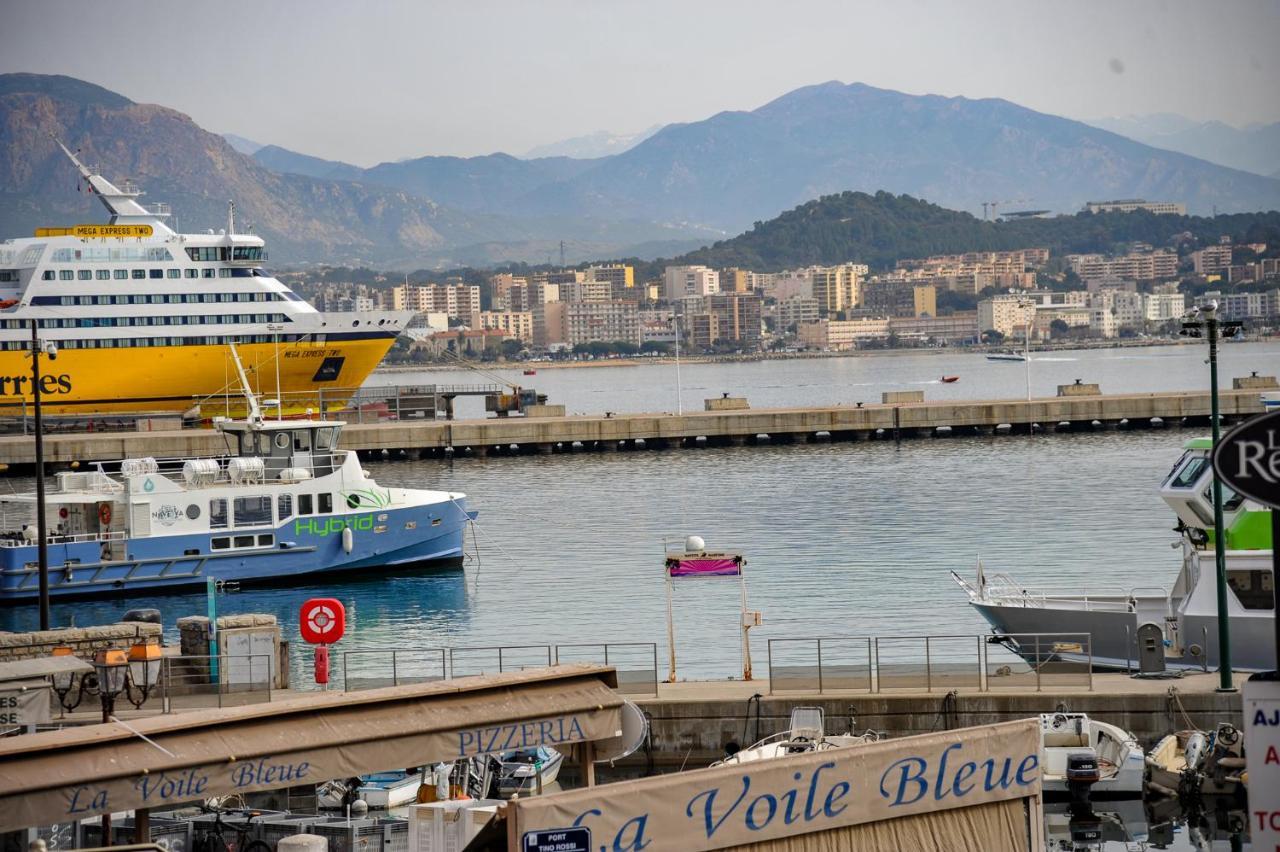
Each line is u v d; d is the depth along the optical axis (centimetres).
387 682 5278
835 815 2680
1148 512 10544
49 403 15888
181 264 16075
